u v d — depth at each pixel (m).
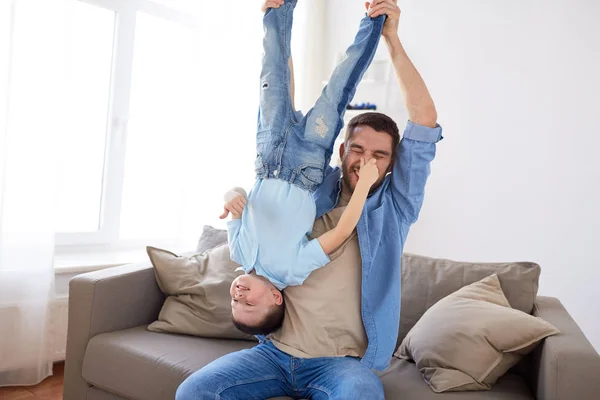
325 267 1.42
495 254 3.00
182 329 1.92
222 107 3.20
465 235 3.11
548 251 2.83
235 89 3.24
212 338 1.93
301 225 1.31
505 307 1.76
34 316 2.28
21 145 2.27
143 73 3.05
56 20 2.35
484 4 3.07
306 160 1.34
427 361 1.67
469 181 3.10
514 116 2.96
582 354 1.42
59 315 2.51
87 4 2.78
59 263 2.55
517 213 2.93
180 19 3.13
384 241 1.44
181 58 3.19
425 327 1.78
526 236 2.90
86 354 1.81
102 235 2.93
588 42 2.74
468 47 3.12
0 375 2.28
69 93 2.45
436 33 3.24
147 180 3.14
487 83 3.05
